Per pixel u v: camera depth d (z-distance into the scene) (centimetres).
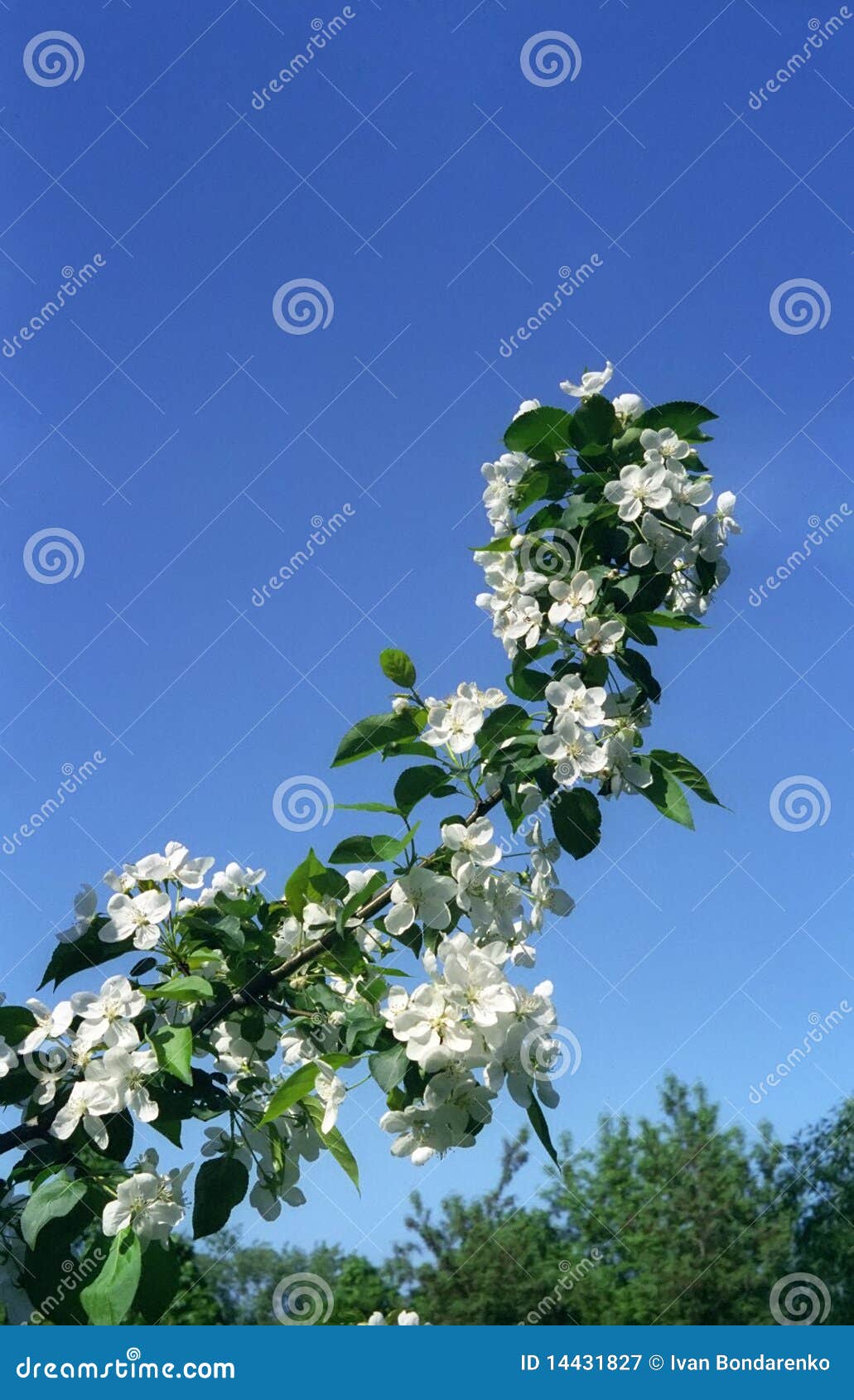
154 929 331
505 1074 280
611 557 357
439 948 291
